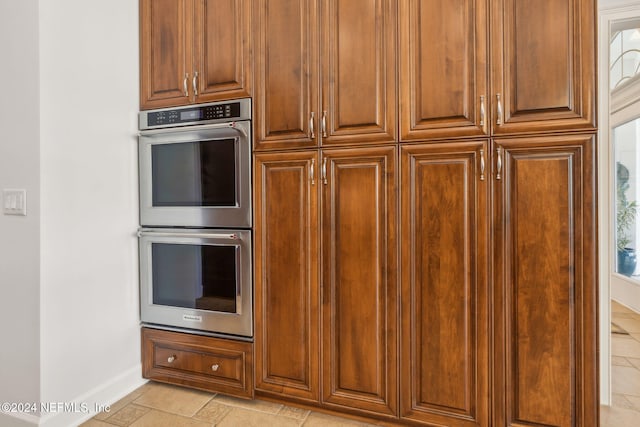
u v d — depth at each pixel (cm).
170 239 192
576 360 140
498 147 145
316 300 171
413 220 156
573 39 137
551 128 139
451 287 152
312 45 169
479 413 150
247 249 179
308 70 170
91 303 176
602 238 187
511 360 147
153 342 202
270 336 179
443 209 152
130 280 198
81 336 171
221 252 185
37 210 153
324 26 167
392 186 158
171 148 194
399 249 158
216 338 189
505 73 144
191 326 193
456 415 154
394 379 161
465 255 150
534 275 143
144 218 201
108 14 183
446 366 154
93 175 176
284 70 174
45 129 154
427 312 156
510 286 146
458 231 151
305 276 172
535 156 142
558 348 142
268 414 176
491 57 145
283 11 174
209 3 187
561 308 141
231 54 183
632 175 381
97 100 178
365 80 161
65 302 164
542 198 141
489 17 146
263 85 177
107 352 184
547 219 141
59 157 160
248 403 186
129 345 198
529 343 145
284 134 174
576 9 137
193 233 188
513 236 145
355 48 163
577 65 136
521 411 146
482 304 149
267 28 177
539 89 140
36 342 154
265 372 181
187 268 193
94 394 177
